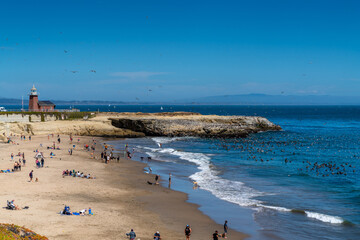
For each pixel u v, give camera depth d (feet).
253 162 208.85
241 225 95.91
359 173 179.32
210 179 155.43
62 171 153.99
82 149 235.40
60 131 319.68
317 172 179.63
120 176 153.79
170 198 120.37
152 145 281.33
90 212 95.86
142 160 203.72
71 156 201.67
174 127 356.38
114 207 105.60
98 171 161.99
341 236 88.94
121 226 88.58
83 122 338.34
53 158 190.49
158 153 235.40
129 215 98.84
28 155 194.59
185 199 119.96
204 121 397.19
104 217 94.58
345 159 234.38
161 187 136.56
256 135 383.04
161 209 107.14
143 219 96.43
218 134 360.69
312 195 131.13
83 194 117.70
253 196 126.82
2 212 91.30
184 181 149.69
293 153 253.24
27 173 145.18
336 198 127.24
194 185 141.59
